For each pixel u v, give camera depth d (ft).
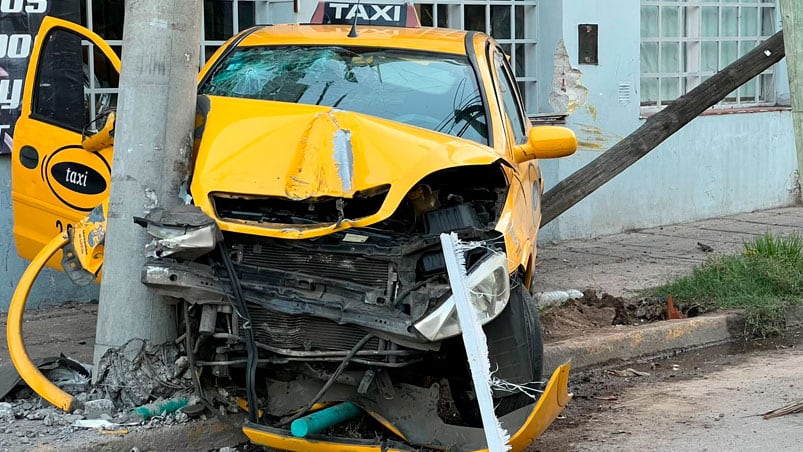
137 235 18.51
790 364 25.67
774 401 22.03
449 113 20.52
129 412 18.38
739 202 45.03
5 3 26.08
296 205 17.11
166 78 18.47
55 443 17.01
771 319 28.89
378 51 22.16
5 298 26.86
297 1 31.17
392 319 15.93
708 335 27.89
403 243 16.44
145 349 18.63
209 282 16.46
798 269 32.12
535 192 23.26
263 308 16.52
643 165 41.04
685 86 45.32
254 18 32.30
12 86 26.32
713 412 21.31
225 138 18.04
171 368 18.75
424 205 17.33
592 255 36.14
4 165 26.63
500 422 16.56
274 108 18.90
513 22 38.37
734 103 46.47
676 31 44.65
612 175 31.91
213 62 22.38
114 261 18.63
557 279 32.14
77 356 22.72
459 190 18.74
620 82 39.65
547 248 37.45
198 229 16.28
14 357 18.86
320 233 16.28
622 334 26.08
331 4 25.88
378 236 16.61
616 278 32.40
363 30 23.63
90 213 19.48
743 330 28.71
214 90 21.49
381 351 16.11
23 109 21.65
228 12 31.58
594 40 38.70
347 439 16.24
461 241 16.55
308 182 16.80
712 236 39.88
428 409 16.87
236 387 17.81
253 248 16.89
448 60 21.90
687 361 26.18
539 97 38.81
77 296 27.96
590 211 39.45
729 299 29.55
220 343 16.99
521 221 18.81
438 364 17.72
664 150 41.75
